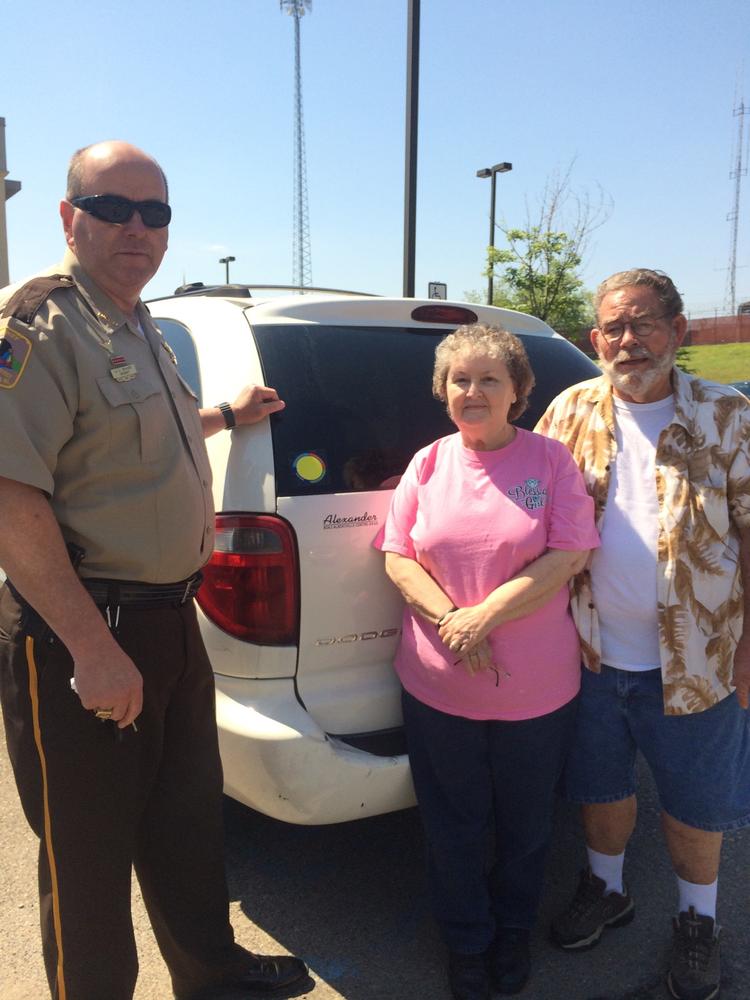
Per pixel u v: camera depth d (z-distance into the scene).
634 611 2.37
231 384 2.54
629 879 2.92
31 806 1.95
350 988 2.40
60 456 1.85
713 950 2.37
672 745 2.37
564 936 2.56
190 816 2.20
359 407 2.58
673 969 2.38
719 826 2.35
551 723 2.35
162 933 2.28
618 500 2.39
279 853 3.05
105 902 1.98
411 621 2.42
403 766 2.45
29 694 1.87
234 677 2.40
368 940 2.61
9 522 1.73
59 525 1.84
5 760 3.66
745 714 2.42
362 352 2.71
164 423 1.95
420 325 2.92
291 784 2.32
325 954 2.54
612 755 2.50
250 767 2.35
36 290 1.82
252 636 2.35
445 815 2.42
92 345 1.85
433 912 2.46
